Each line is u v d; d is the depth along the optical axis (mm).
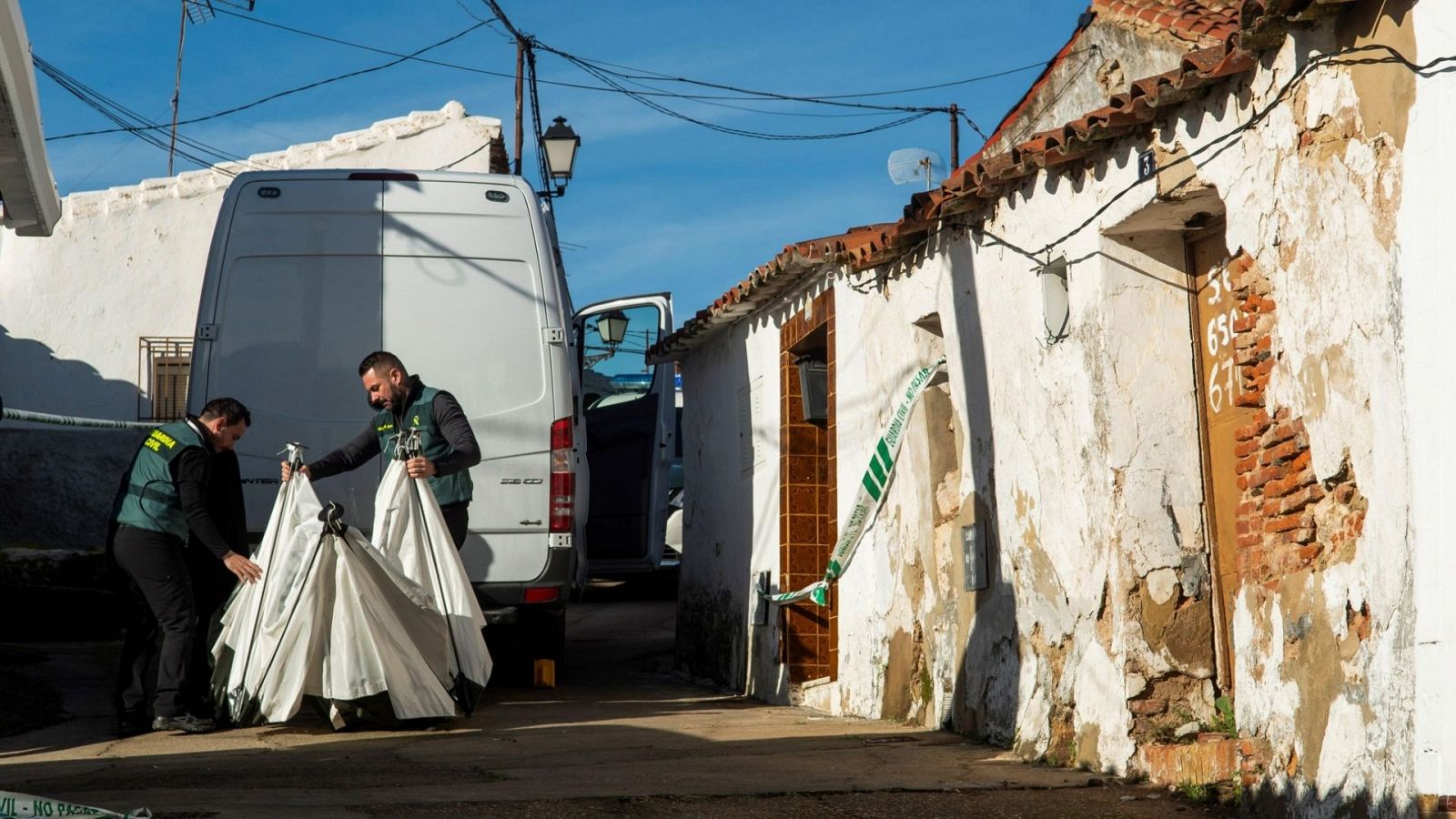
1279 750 5238
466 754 6773
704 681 12633
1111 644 6355
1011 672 7348
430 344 9516
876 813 5340
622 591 19781
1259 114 5305
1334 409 4863
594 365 17062
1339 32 4773
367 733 7617
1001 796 5715
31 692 9438
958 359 8133
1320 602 4969
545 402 9617
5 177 7844
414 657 7812
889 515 9102
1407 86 4395
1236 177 5508
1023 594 7262
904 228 8336
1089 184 6574
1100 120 6148
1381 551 4543
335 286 9492
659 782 5906
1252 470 5828
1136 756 6164
